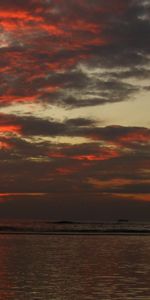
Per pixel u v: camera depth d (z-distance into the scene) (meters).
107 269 35.16
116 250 53.41
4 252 48.75
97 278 30.31
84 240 73.69
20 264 37.97
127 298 23.48
